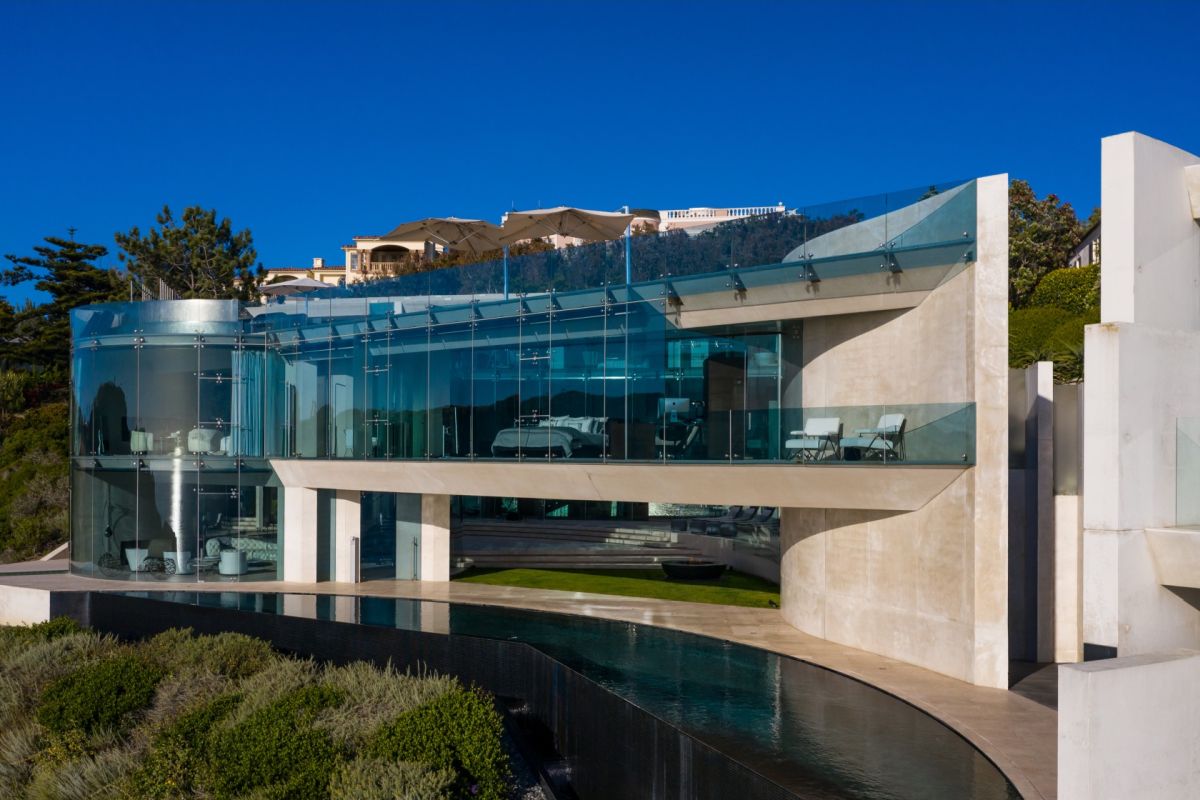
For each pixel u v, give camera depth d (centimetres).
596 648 1819
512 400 2227
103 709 1647
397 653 2009
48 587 2606
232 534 2748
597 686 1538
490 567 3123
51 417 4594
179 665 1861
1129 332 1163
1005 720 1374
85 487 2820
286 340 2736
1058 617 1759
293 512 2753
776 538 2792
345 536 2759
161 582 2706
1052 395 1769
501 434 2241
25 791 1493
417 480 2466
